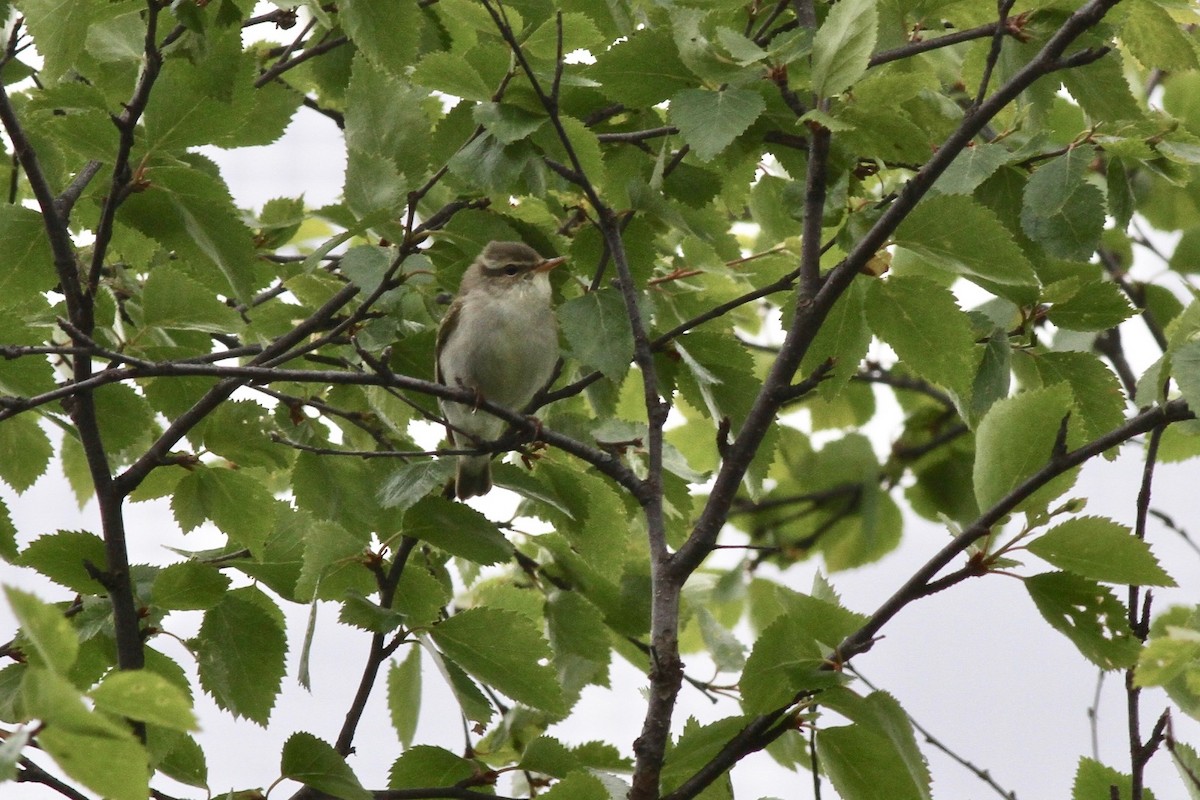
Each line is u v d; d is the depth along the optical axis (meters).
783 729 8.16
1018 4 10.38
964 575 7.96
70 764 5.43
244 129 9.69
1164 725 8.04
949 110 11.31
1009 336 10.30
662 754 7.75
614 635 12.46
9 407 8.36
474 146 9.88
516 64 9.75
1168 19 10.08
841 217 9.90
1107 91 10.38
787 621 8.08
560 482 10.89
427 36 12.16
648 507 8.67
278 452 10.64
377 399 11.97
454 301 12.75
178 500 10.28
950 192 9.88
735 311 16.34
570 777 8.59
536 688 9.29
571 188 11.20
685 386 10.79
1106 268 15.77
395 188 10.17
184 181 9.27
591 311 9.11
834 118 8.92
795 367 8.48
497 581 12.80
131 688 5.41
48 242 9.73
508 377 12.77
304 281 11.63
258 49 13.41
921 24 11.23
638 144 11.27
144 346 10.31
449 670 9.76
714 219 11.12
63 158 10.55
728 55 9.27
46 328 10.52
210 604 9.30
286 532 10.37
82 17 9.86
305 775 8.56
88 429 9.13
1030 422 8.16
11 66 12.58
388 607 9.34
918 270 11.98
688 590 12.99
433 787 9.75
